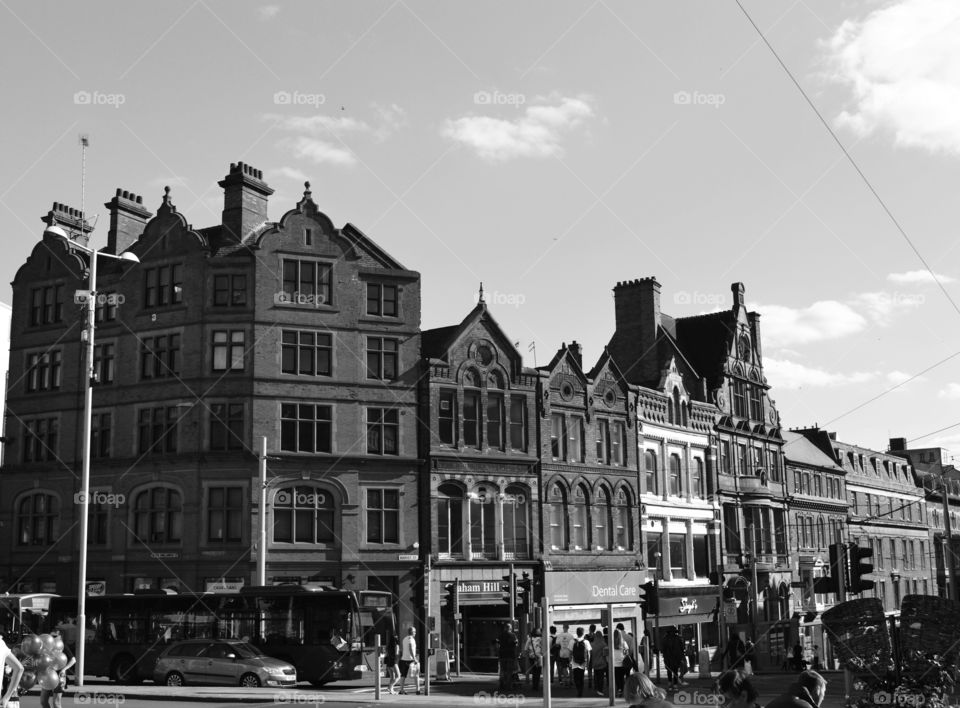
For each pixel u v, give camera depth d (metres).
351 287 45.22
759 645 56.62
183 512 42.34
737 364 62.50
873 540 76.81
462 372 46.66
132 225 48.84
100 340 45.62
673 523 55.00
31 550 45.34
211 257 43.94
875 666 13.78
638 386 54.66
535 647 34.81
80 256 48.22
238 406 42.97
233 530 42.12
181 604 34.84
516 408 48.41
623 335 59.62
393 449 44.88
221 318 43.44
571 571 48.31
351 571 42.88
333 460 43.41
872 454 81.56
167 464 42.97
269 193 46.72
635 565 51.66
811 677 10.61
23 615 38.78
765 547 61.19
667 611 52.28
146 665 34.44
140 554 42.78
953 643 13.53
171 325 44.00
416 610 43.72
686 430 56.97
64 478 45.34
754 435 62.53
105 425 44.91
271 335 43.59
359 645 34.12
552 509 48.72
